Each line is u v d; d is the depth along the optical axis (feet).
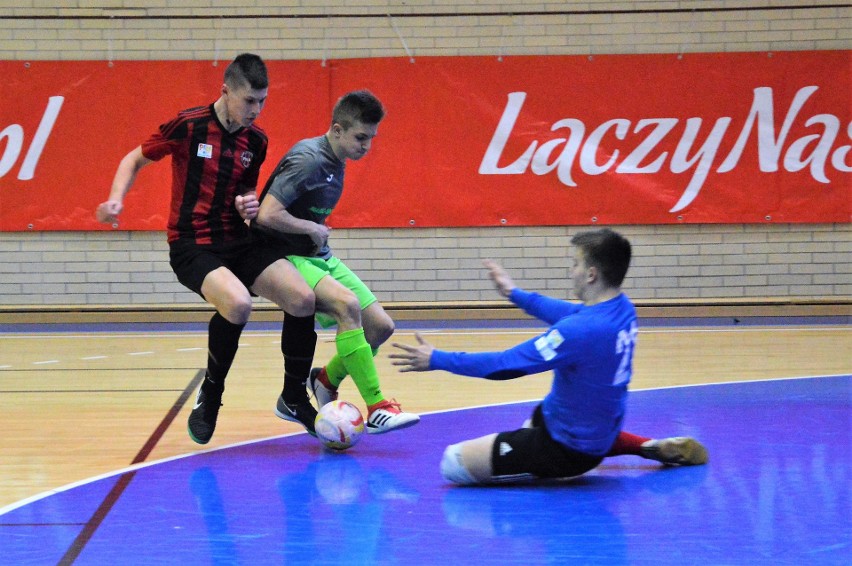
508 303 44.91
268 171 44.88
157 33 44.86
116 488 17.03
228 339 19.35
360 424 19.75
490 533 14.29
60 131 44.62
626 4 44.96
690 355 33.58
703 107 44.75
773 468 18.20
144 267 45.39
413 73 44.80
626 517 15.08
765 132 44.73
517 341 37.52
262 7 44.96
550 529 14.46
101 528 14.64
